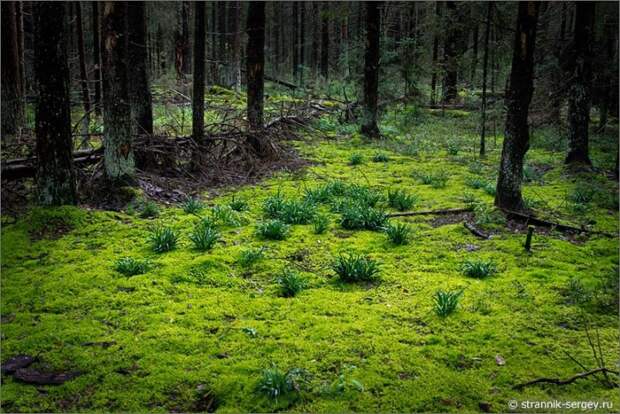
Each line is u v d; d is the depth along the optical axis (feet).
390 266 26.17
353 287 23.75
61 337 19.11
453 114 79.41
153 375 16.89
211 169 42.68
